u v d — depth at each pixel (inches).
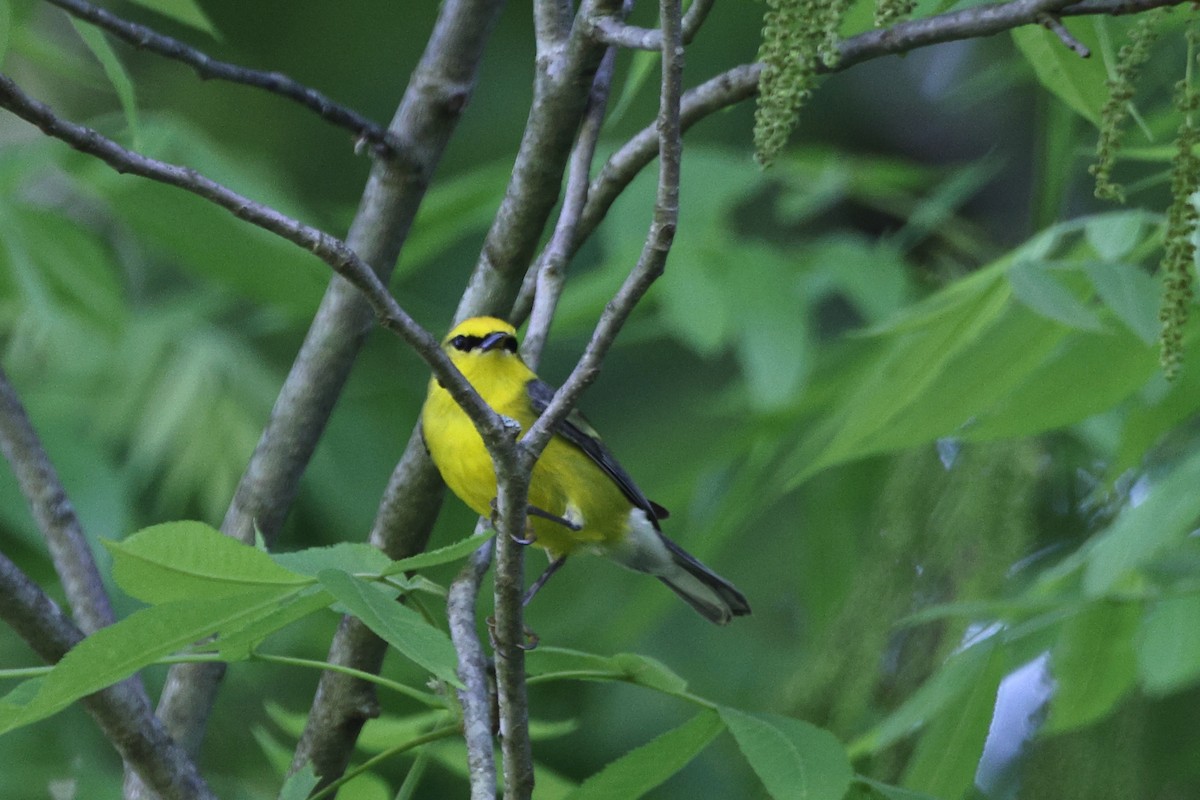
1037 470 339.9
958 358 326.0
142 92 674.2
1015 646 342.6
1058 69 299.0
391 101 663.8
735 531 507.2
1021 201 674.2
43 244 466.3
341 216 504.1
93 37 299.4
